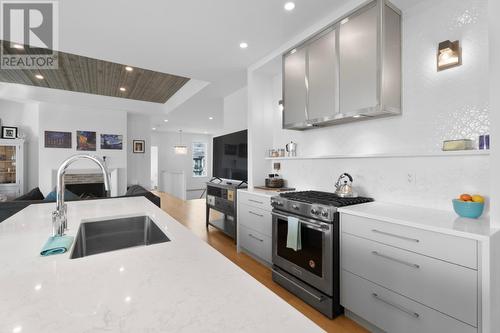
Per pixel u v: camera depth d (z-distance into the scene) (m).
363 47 2.00
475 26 1.70
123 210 1.80
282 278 2.41
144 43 2.80
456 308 1.31
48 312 0.56
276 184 3.32
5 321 0.52
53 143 5.48
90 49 2.93
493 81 1.41
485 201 1.64
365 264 1.76
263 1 2.10
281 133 3.48
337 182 2.52
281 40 2.76
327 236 1.94
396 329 1.57
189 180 11.61
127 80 4.74
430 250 1.41
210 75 3.83
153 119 7.59
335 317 1.95
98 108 5.92
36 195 3.34
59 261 0.86
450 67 1.80
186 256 0.90
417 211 1.80
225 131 4.99
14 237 1.16
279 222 2.47
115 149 6.20
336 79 2.22
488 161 1.64
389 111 1.96
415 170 2.02
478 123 1.68
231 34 2.62
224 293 0.65
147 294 0.64
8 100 5.31
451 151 1.68
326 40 2.32
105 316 0.54
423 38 1.96
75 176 5.76
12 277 0.74
